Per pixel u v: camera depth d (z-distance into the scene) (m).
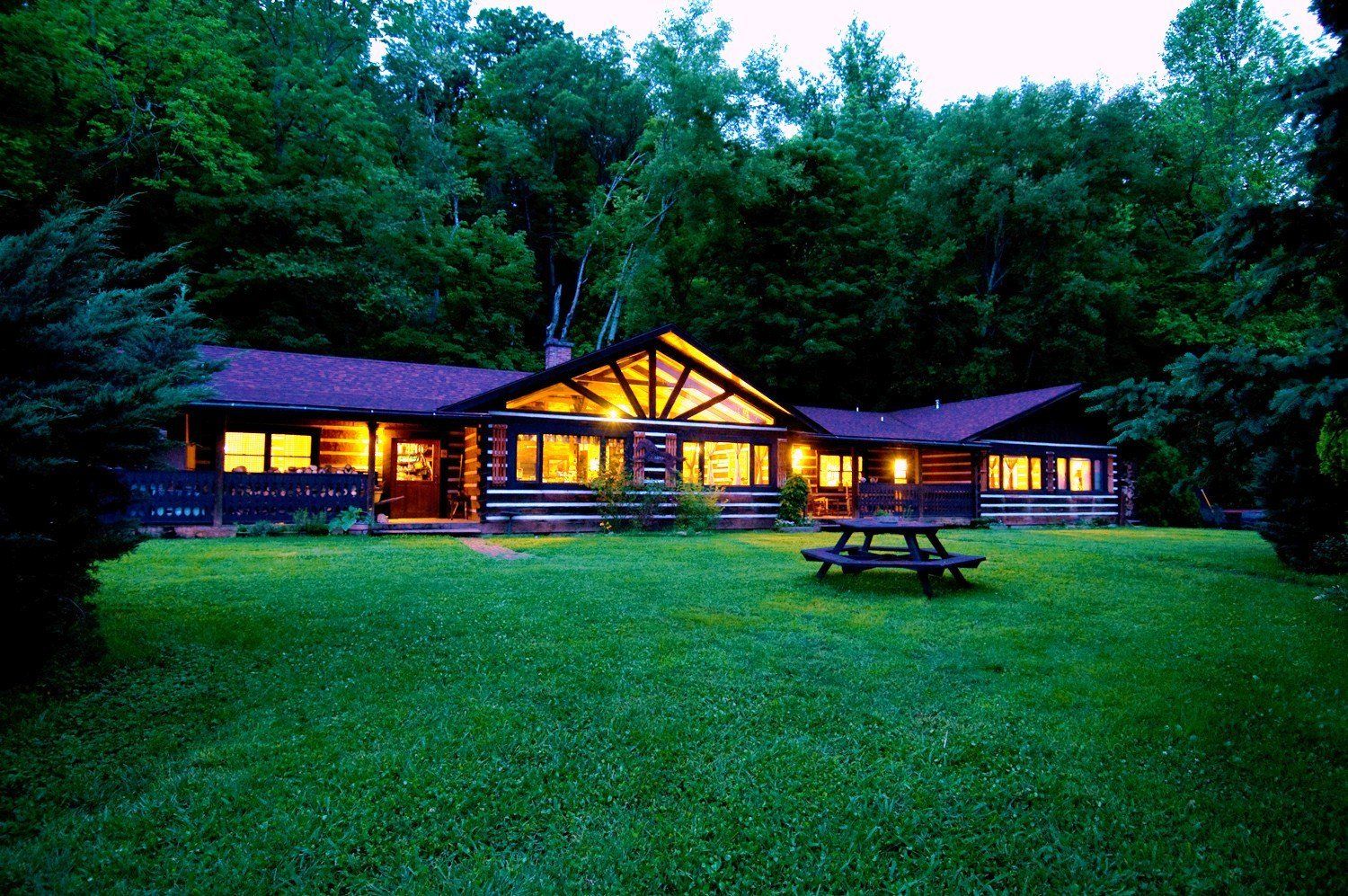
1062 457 25.89
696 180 34.25
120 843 3.32
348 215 29.12
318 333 28.39
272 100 29.84
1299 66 32.91
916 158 39.66
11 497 4.64
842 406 35.88
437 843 3.35
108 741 4.29
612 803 3.72
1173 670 5.81
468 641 6.38
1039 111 34.88
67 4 22.84
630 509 17.73
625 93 45.59
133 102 24.38
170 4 25.98
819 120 37.44
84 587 5.25
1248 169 32.25
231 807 3.61
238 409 14.86
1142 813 3.67
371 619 7.05
